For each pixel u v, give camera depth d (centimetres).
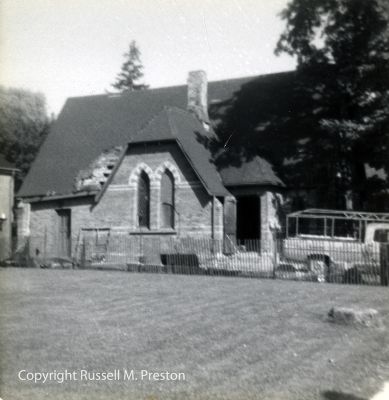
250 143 3259
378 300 1591
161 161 2983
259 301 1573
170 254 2616
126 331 1195
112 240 2989
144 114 3806
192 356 1009
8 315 1376
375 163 2877
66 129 3922
